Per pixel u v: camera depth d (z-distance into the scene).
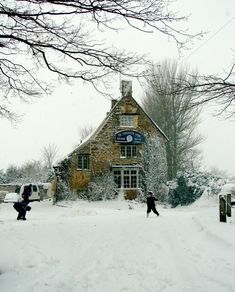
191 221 17.20
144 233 13.60
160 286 6.98
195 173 37.62
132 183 39.06
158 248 10.72
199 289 6.76
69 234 12.97
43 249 10.16
